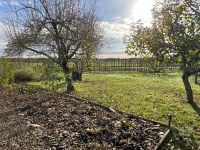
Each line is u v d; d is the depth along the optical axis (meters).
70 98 12.02
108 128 7.76
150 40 7.36
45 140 6.89
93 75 29.05
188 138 7.39
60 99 11.82
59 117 8.98
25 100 11.95
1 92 14.31
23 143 6.70
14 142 6.78
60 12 15.00
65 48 15.18
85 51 15.87
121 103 12.21
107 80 22.80
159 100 13.04
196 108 11.39
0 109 10.47
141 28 8.45
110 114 9.24
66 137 7.11
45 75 12.12
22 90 13.90
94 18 16.77
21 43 15.25
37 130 7.64
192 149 6.76
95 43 17.20
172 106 11.66
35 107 10.48
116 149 6.47
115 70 35.19
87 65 17.95
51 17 14.77
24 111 10.06
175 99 13.35
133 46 8.37
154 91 16.11
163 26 6.95
